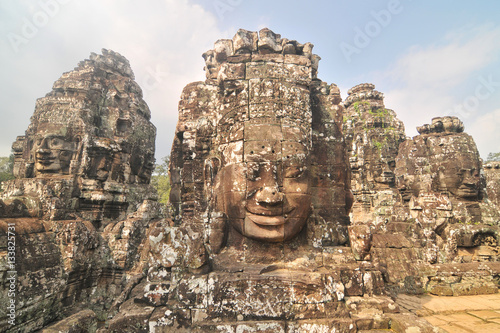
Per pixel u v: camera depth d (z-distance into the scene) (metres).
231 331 3.44
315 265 4.33
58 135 8.88
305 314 3.65
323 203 5.07
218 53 5.47
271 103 4.64
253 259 4.24
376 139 17.73
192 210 5.26
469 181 10.41
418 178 11.76
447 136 11.38
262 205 4.17
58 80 10.09
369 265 4.41
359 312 3.85
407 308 5.14
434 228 7.80
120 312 3.65
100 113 10.23
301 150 4.50
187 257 3.88
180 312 3.55
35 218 6.39
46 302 5.57
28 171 8.95
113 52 12.43
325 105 5.56
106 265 7.38
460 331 3.98
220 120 4.98
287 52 5.30
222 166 4.77
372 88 19.98
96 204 8.79
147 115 12.66
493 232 7.97
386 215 12.43
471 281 6.06
